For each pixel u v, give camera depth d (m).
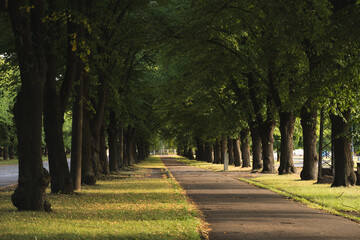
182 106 59.97
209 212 16.38
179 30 33.12
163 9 35.50
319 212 16.36
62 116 23.31
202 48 34.94
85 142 30.86
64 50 27.61
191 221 13.80
